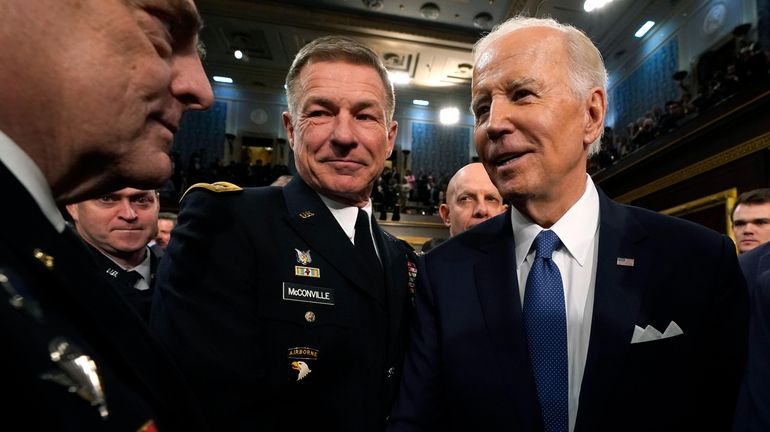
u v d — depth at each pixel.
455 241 1.03
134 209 1.71
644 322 0.77
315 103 0.98
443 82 12.62
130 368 0.40
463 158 13.81
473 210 1.77
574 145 0.84
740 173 4.67
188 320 0.80
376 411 0.89
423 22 10.26
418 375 0.90
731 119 4.70
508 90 0.83
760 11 7.04
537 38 0.83
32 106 0.35
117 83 0.39
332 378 0.88
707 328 0.78
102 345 0.39
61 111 0.37
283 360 0.85
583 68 0.85
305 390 0.85
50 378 0.28
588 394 0.75
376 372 0.91
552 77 0.81
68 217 1.70
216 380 0.78
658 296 0.79
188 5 0.44
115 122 0.40
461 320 0.88
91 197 0.46
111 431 0.30
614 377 0.75
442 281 0.94
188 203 0.94
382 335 0.95
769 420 0.78
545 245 0.87
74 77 0.37
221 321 0.82
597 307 0.79
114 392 0.32
